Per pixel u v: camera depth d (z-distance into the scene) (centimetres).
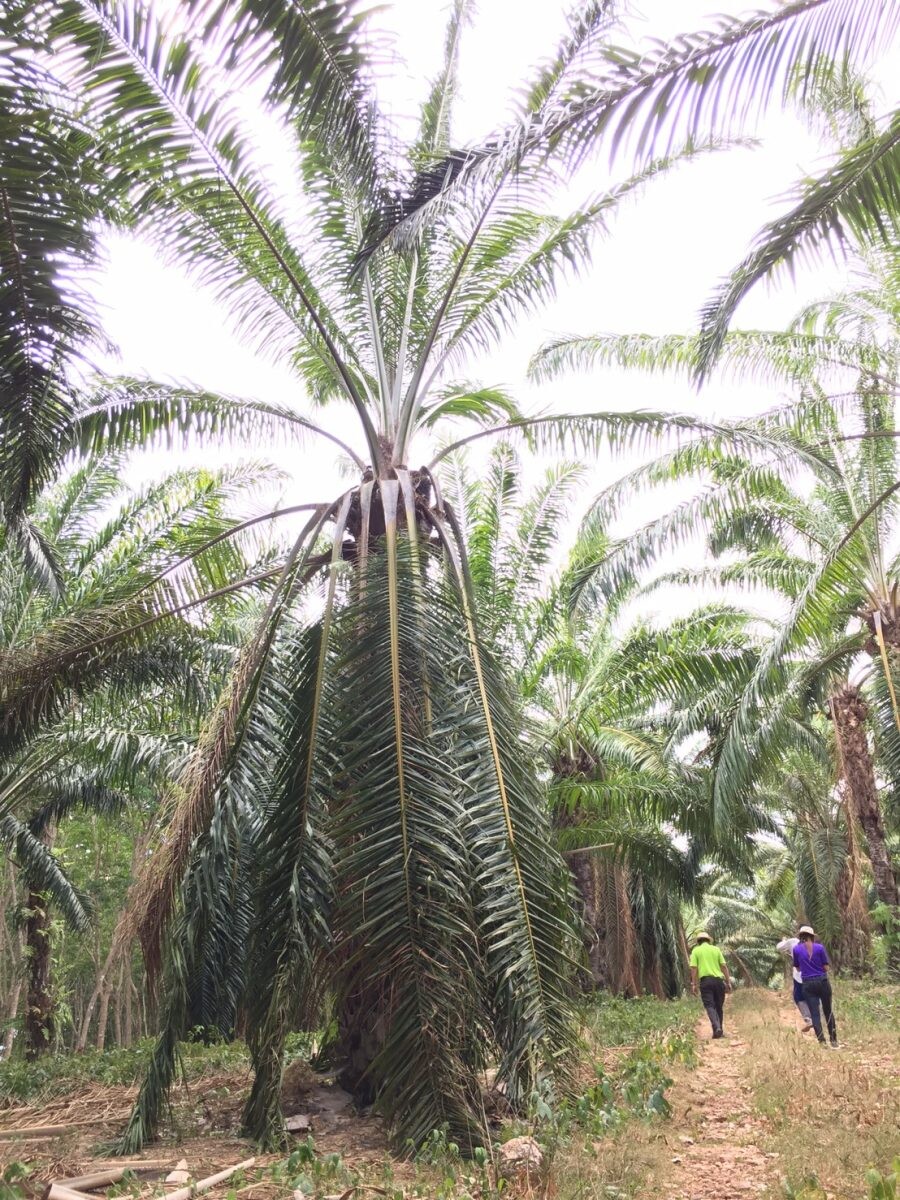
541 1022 612
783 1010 1605
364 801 648
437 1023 598
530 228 945
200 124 680
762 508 1558
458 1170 538
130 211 766
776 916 4656
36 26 561
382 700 682
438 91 1046
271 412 969
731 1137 602
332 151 670
